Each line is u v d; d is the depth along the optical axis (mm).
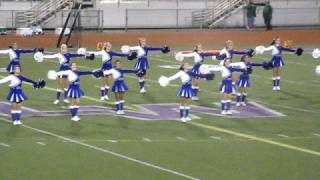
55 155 22250
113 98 33719
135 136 25312
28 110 30219
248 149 23531
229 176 19906
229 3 68250
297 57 53250
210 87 37406
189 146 23844
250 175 20062
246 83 31406
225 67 29750
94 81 39125
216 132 26266
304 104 32812
